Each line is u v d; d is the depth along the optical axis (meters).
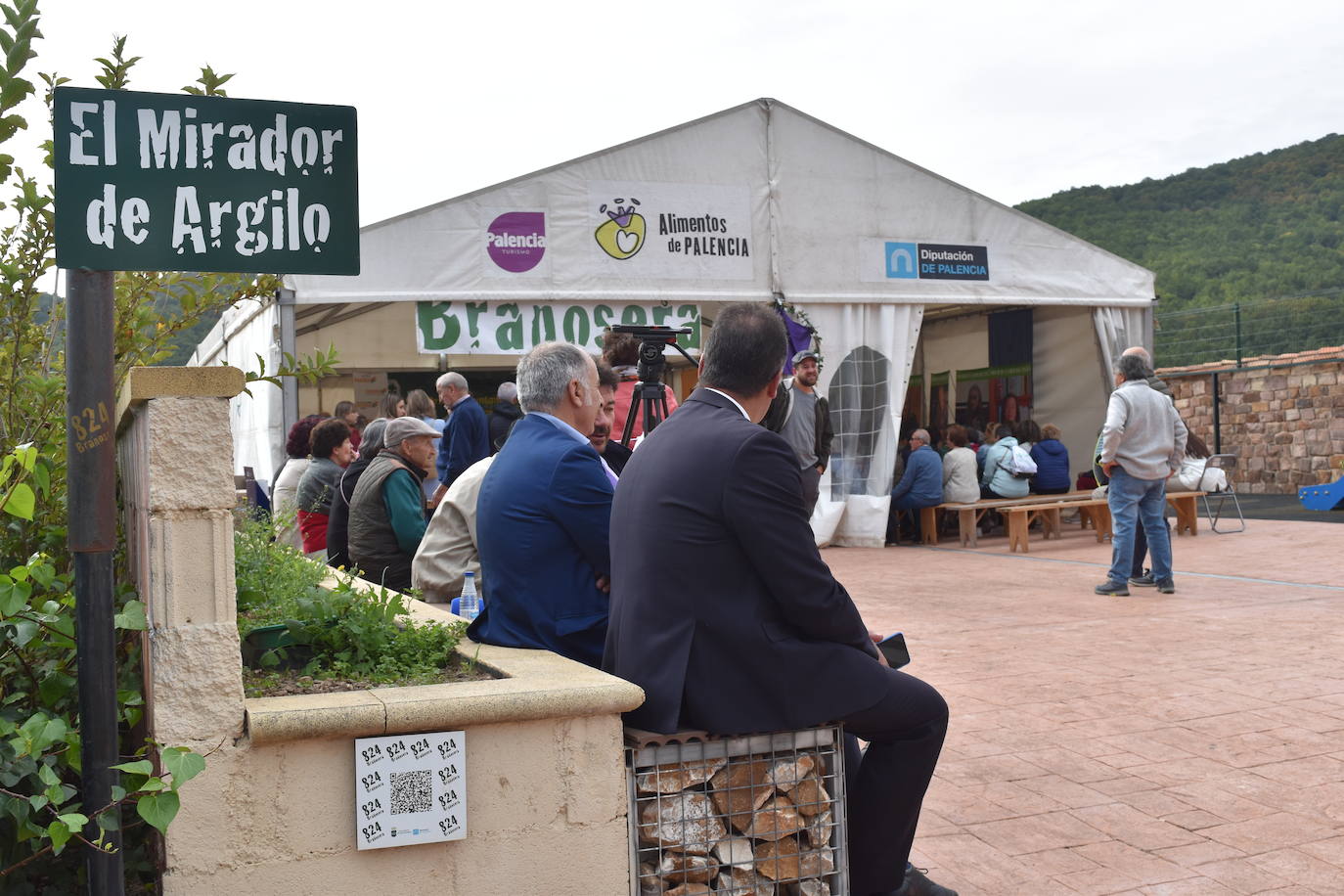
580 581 3.05
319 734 2.15
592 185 12.70
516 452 3.16
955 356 19.02
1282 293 38.22
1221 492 13.84
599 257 12.73
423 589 4.52
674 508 2.63
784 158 13.63
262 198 2.18
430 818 2.25
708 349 2.88
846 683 2.63
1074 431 16.62
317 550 6.68
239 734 2.14
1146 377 8.90
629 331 6.28
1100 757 4.65
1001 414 17.92
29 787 2.38
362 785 2.20
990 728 5.12
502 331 12.36
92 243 2.05
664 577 2.62
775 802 2.61
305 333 14.59
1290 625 7.39
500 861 2.31
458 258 12.09
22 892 2.44
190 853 2.11
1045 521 14.53
